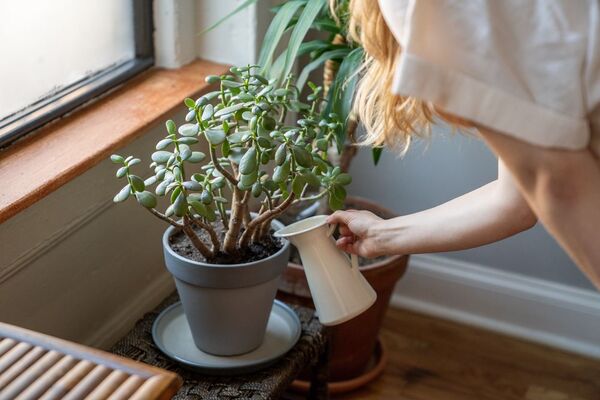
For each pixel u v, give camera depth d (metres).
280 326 1.59
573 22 0.82
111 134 1.61
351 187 2.33
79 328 1.65
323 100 1.70
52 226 1.48
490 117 0.82
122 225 1.71
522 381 2.13
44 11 1.63
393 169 2.26
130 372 1.02
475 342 2.26
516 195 1.19
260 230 1.48
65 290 1.58
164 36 1.96
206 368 1.44
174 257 1.40
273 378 1.47
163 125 1.78
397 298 2.38
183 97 1.81
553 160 0.82
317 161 1.40
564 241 0.87
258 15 1.98
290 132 1.35
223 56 2.04
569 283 2.22
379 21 1.01
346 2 1.62
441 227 1.26
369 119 1.23
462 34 0.82
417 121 1.19
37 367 1.02
